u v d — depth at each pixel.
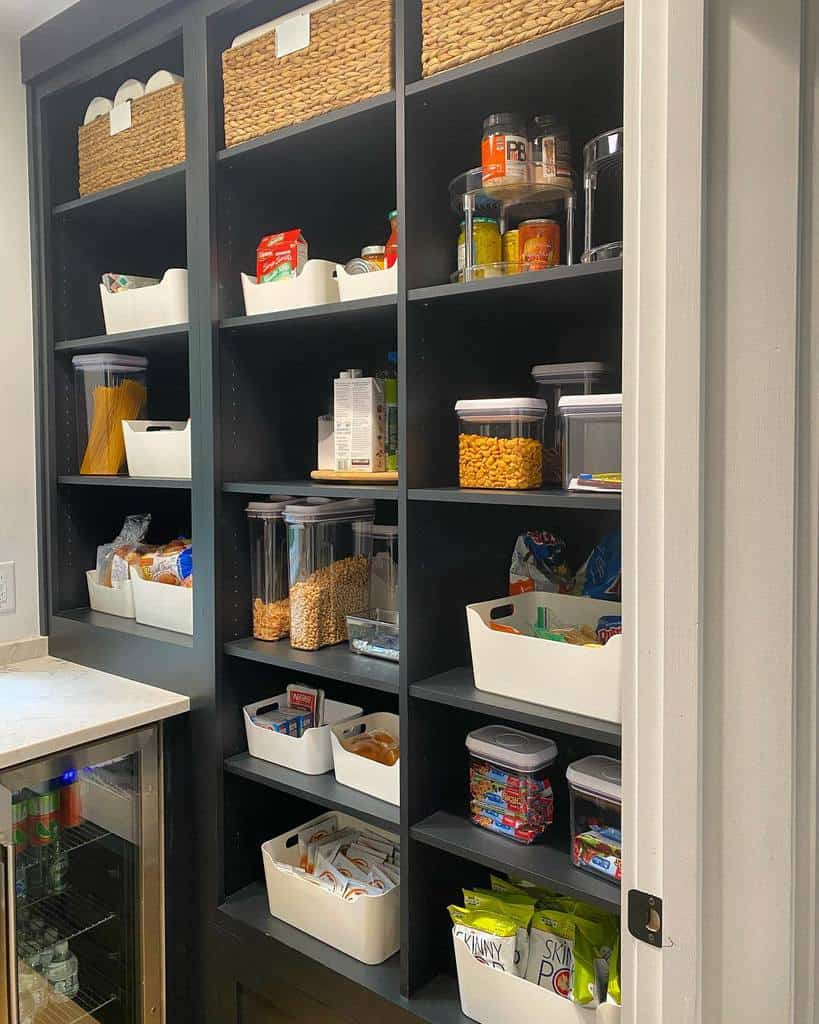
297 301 1.68
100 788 1.80
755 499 0.77
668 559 0.82
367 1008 1.52
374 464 1.67
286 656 1.73
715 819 0.81
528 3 1.29
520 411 1.39
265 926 1.72
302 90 1.59
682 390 0.80
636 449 0.86
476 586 1.65
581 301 1.46
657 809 0.86
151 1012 1.83
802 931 0.77
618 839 1.30
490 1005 1.39
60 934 1.83
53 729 1.63
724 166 0.78
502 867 1.37
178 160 1.84
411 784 1.50
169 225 2.30
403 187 1.44
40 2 1.95
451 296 1.43
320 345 2.00
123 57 1.91
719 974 0.81
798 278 0.74
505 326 1.70
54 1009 1.84
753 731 0.78
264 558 1.85
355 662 1.68
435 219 1.52
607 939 1.41
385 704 2.11
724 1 0.77
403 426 1.47
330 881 1.66
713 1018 0.82
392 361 1.76
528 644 1.37
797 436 0.75
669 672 0.82
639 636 0.86
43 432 2.20
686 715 0.81
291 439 1.96
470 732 1.61
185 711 1.84
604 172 1.31
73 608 2.28
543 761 1.43
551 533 1.79
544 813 1.46
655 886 0.87
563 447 1.38
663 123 0.82
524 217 1.52
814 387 0.74
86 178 2.10
